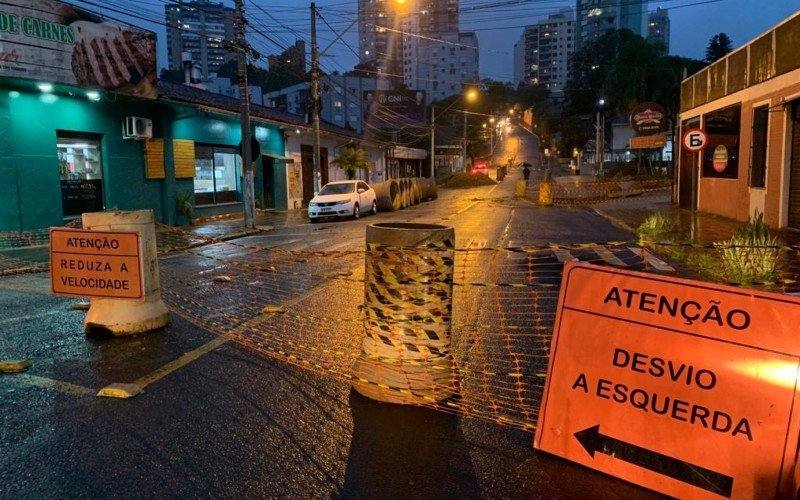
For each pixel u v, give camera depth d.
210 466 3.52
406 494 3.24
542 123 124.38
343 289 8.76
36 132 15.02
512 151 119.31
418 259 4.43
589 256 11.59
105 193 17.45
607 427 3.41
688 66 63.09
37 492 3.24
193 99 21.70
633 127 32.00
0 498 3.18
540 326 6.59
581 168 71.19
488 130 97.44
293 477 3.40
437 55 121.56
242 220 23.12
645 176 47.06
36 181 15.05
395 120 66.00
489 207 29.36
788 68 14.12
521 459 3.61
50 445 3.78
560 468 3.50
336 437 3.90
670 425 3.20
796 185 14.16
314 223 21.92
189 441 3.83
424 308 4.46
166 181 19.84
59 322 6.85
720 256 10.24
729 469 3.00
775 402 2.92
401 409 4.32
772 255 8.91
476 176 60.44
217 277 9.59
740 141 17.69
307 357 5.48
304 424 4.08
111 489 3.27
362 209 24.09
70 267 6.37
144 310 6.33
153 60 17.83
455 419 4.16
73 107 16.12
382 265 4.49
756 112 16.45
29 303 7.90
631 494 3.22
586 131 90.31
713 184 20.55
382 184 27.33
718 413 3.06
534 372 5.11
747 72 17.08
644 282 3.33
